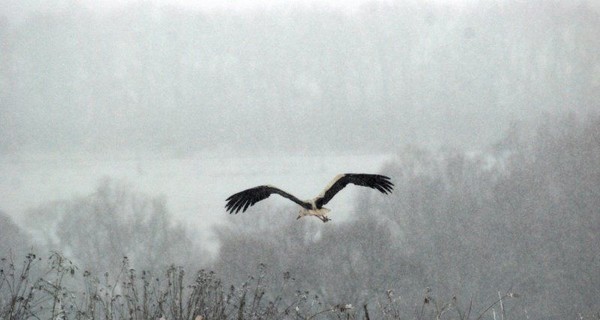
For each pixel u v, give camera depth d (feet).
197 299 41.37
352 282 169.27
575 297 203.82
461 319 43.96
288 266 166.40
